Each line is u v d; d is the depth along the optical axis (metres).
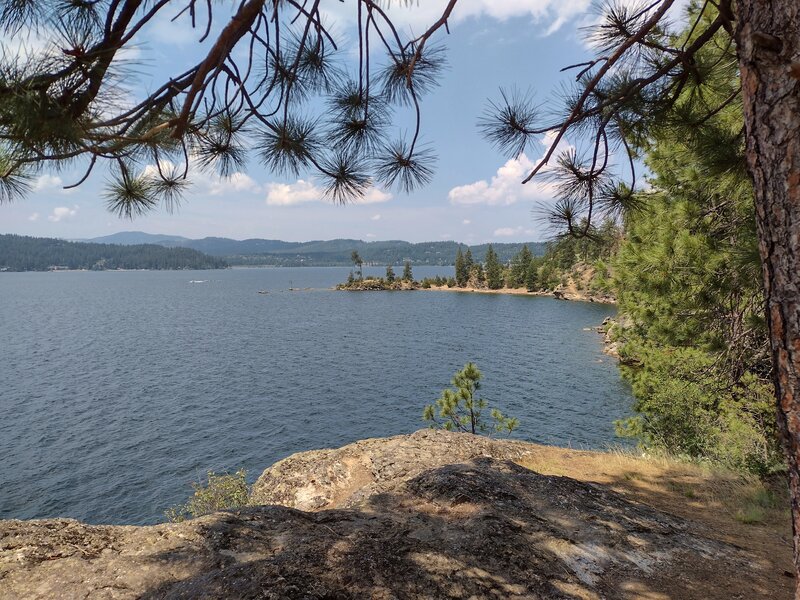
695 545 4.85
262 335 73.81
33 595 3.18
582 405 32.75
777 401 2.03
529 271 148.62
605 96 3.46
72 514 20.20
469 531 4.49
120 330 81.06
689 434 10.31
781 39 1.83
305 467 9.80
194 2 2.91
